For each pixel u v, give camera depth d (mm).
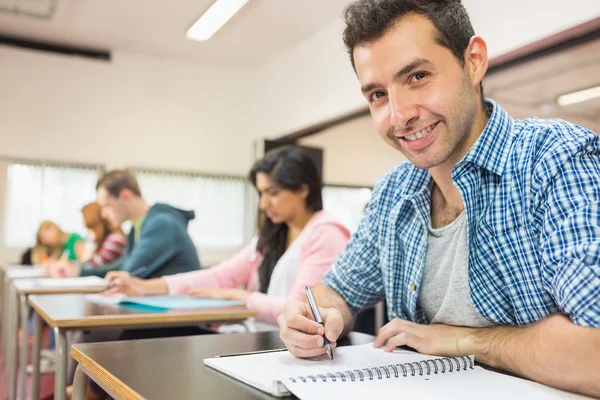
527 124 918
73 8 4297
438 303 1000
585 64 3896
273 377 694
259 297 1779
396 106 841
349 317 1104
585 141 789
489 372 719
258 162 2092
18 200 4984
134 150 5324
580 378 628
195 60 5535
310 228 1967
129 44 5105
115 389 717
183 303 1730
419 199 1017
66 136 5078
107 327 1438
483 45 885
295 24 4551
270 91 5527
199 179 5617
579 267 672
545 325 704
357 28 857
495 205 865
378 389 625
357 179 5770
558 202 758
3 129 4867
